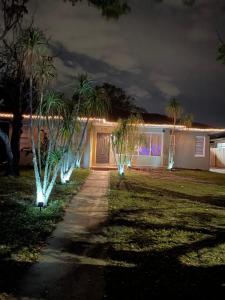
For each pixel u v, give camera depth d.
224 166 31.02
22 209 8.73
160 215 8.98
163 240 6.80
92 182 15.06
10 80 15.31
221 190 14.70
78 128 14.07
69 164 14.50
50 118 11.70
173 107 24.19
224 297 4.48
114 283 4.77
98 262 5.50
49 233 6.90
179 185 15.62
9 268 5.08
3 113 20.03
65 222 7.88
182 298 4.40
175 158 26.08
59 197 10.70
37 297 4.27
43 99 9.99
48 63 9.61
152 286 4.72
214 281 4.97
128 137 18.83
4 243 6.06
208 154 26.53
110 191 12.59
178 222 8.32
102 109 13.01
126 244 6.45
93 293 4.45
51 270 5.11
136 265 5.45
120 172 18.62
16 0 13.60
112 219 8.32
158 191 13.28
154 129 24.58
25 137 21.81
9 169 15.65
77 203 10.10
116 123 22.25
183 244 6.61
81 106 12.52
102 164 23.88
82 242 6.47
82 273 5.05
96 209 9.40
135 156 24.45
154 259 5.74
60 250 5.98
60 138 11.71
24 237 6.47
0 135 15.48
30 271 5.04
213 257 5.96
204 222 8.47
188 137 26.30
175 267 5.43
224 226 8.17
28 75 9.89
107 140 24.22
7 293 4.33
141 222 8.15
